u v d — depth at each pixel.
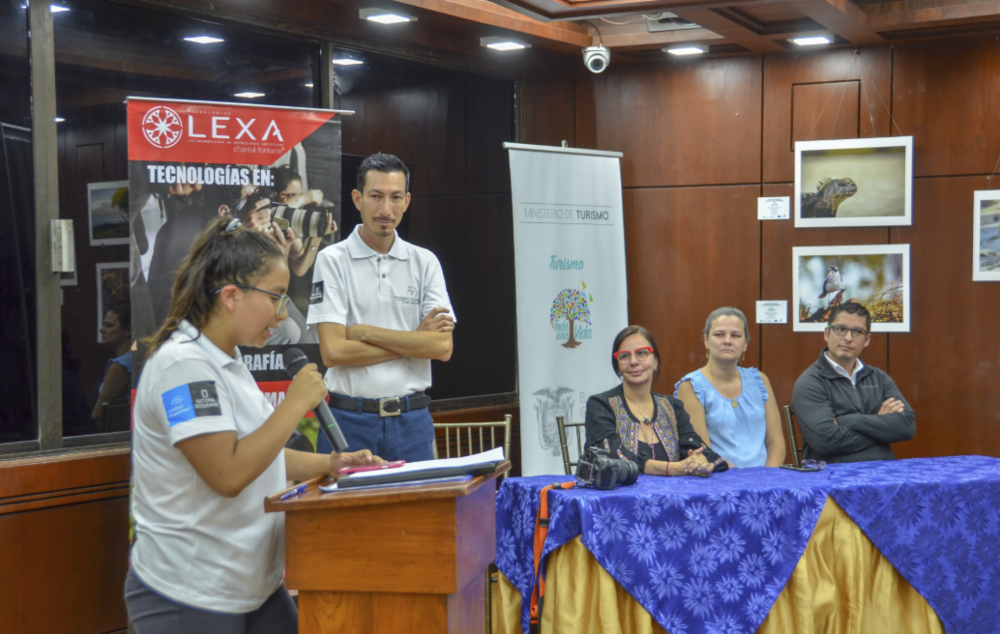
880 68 5.27
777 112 5.46
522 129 5.68
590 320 5.30
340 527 1.74
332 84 4.75
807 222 5.39
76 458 3.61
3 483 3.39
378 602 1.74
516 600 3.08
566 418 5.17
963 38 5.09
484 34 5.15
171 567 1.74
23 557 3.45
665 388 5.71
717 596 2.86
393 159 3.38
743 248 5.54
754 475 3.28
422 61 5.15
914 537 3.09
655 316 5.72
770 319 5.47
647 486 3.02
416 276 3.50
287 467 2.03
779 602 2.95
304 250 3.88
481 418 5.32
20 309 3.62
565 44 5.38
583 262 5.29
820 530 3.01
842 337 4.07
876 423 3.94
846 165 5.32
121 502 3.75
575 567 2.82
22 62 3.65
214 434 1.69
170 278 3.64
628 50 5.43
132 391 3.61
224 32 4.34
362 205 3.36
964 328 5.15
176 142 3.67
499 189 5.61
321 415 2.05
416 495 1.68
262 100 4.50
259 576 1.80
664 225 5.69
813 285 5.39
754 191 5.51
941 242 5.19
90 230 3.84
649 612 2.80
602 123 5.77
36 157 3.67
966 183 5.13
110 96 3.93
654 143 5.68
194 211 3.70
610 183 5.43
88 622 3.64
